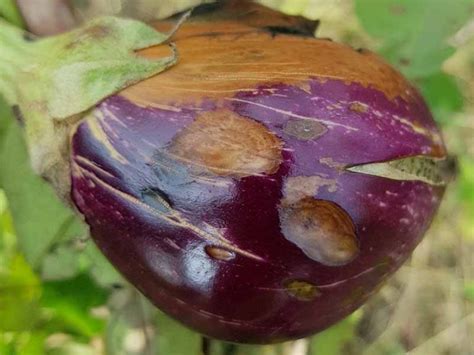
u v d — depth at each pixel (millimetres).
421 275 397
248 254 175
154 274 186
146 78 179
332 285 180
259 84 176
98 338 288
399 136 180
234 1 196
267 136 172
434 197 192
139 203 178
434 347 396
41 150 185
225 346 239
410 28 255
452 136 372
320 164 173
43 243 219
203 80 177
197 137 174
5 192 218
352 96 179
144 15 314
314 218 172
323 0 328
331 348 251
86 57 182
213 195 173
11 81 189
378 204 177
